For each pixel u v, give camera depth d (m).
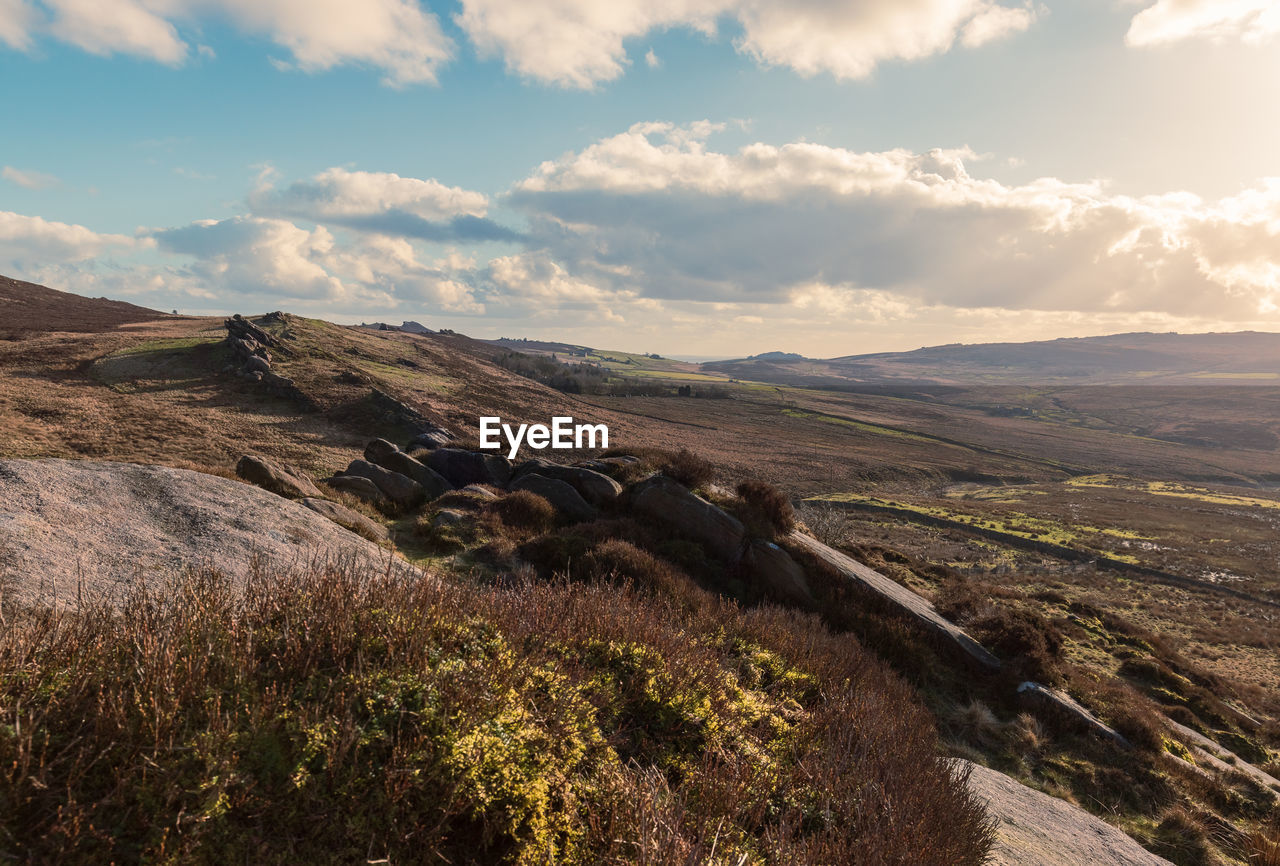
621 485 18.20
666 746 4.41
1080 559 52.97
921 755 5.39
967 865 4.39
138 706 2.77
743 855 3.06
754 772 4.20
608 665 5.01
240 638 3.52
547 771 3.33
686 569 14.20
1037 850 6.45
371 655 3.68
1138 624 32.19
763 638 7.88
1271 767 12.48
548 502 16.42
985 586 25.16
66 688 2.88
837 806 4.03
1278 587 45.06
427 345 125.00
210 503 9.48
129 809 2.49
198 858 2.41
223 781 2.60
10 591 5.32
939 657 12.77
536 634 4.81
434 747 3.08
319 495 14.59
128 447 38.91
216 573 4.45
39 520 7.24
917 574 24.94
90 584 6.09
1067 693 12.23
